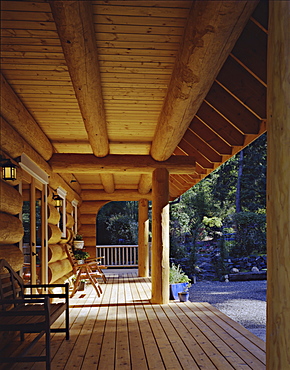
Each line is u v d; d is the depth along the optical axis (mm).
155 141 6508
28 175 5656
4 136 4316
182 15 3316
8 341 4102
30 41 3670
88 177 11125
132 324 5387
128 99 5164
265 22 3146
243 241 17031
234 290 12820
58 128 6422
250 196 20109
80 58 3426
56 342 4520
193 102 4320
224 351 4129
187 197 18297
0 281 3824
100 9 3205
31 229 5828
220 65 3576
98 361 3854
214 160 7105
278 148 2283
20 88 4723
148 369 3627
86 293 8328
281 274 2254
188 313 6082
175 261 16453
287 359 2209
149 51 3900
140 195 12148
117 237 20734
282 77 2266
